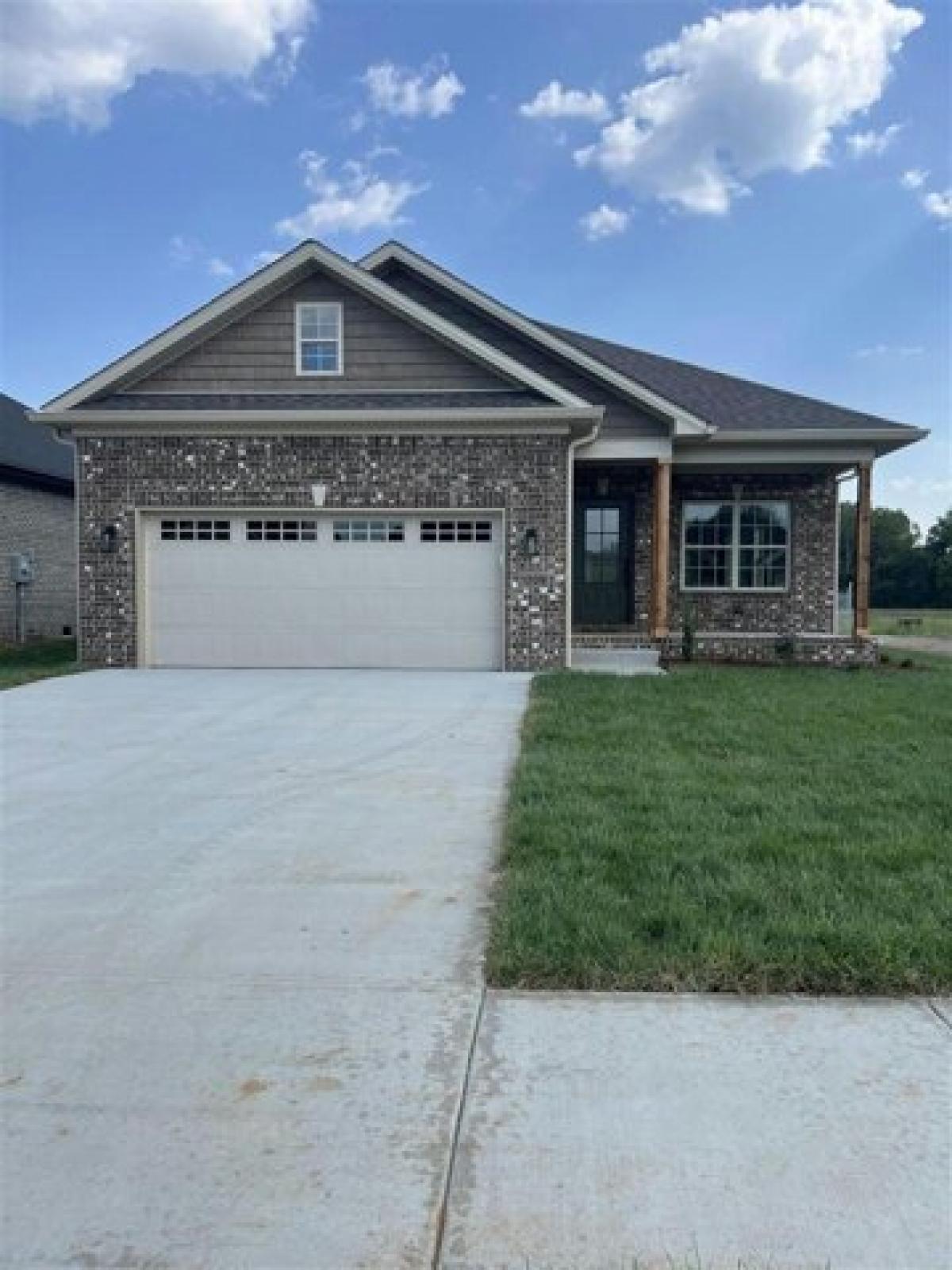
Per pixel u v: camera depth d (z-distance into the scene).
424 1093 2.60
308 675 11.75
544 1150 2.35
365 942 3.64
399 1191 2.20
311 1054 2.82
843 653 13.88
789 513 15.62
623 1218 2.11
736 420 14.26
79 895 4.17
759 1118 2.48
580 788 5.70
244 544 12.55
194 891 4.20
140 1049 2.85
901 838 4.65
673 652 13.99
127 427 12.33
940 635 25.33
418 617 12.52
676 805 5.29
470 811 5.48
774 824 4.90
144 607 12.55
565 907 3.75
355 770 6.57
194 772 6.52
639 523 15.40
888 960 3.29
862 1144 2.37
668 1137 2.40
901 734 7.61
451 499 12.27
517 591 12.30
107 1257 2.00
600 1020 3.02
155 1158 2.32
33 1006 3.14
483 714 8.86
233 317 13.02
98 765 6.75
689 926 3.57
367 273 12.80
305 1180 2.24
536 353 14.13
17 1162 2.30
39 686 10.77
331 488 12.34
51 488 19.42
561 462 12.20
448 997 3.19
